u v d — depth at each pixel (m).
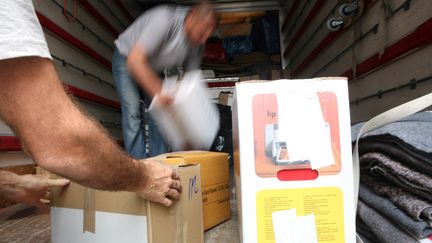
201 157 1.16
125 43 1.96
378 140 0.79
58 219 0.98
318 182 0.68
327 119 0.68
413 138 0.67
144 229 0.74
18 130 0.47
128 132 2.16
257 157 0.69
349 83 2.36
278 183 0.68
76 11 2.71
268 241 0.68
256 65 4.21
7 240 1.10
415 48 1.51
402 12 1.63
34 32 0.49
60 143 0.47
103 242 0.82
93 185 0.57
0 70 0.45
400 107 0.73
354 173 0.74
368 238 0.81
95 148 0.51
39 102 0.46
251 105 0.69
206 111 1.60
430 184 0.58
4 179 0.99
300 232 0.68
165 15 1.73
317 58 3.09
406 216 0.63
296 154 0.68
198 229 0.96
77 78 2.67
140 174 0.64
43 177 1.01
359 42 2.15
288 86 0.69
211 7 1.85
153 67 1.81
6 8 0.46
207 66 4.16
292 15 3.81
